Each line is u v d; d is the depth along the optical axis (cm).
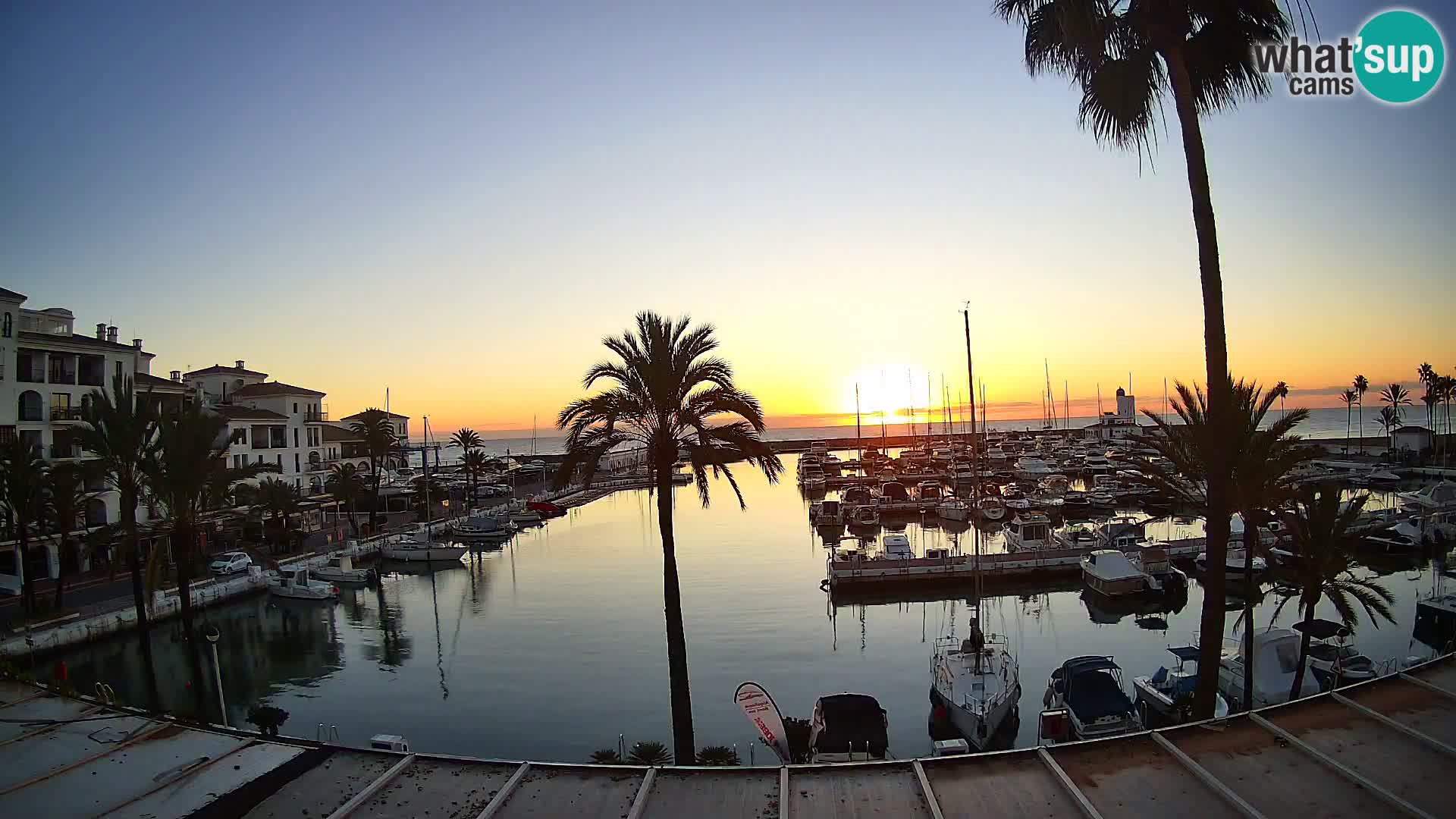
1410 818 944
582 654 3675
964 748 2219
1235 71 1759
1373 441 14212
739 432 2392
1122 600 4528
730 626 4084
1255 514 2262
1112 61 1761
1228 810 978
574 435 2405
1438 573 4772
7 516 4134
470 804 1028
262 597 5053
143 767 1097
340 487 7056
